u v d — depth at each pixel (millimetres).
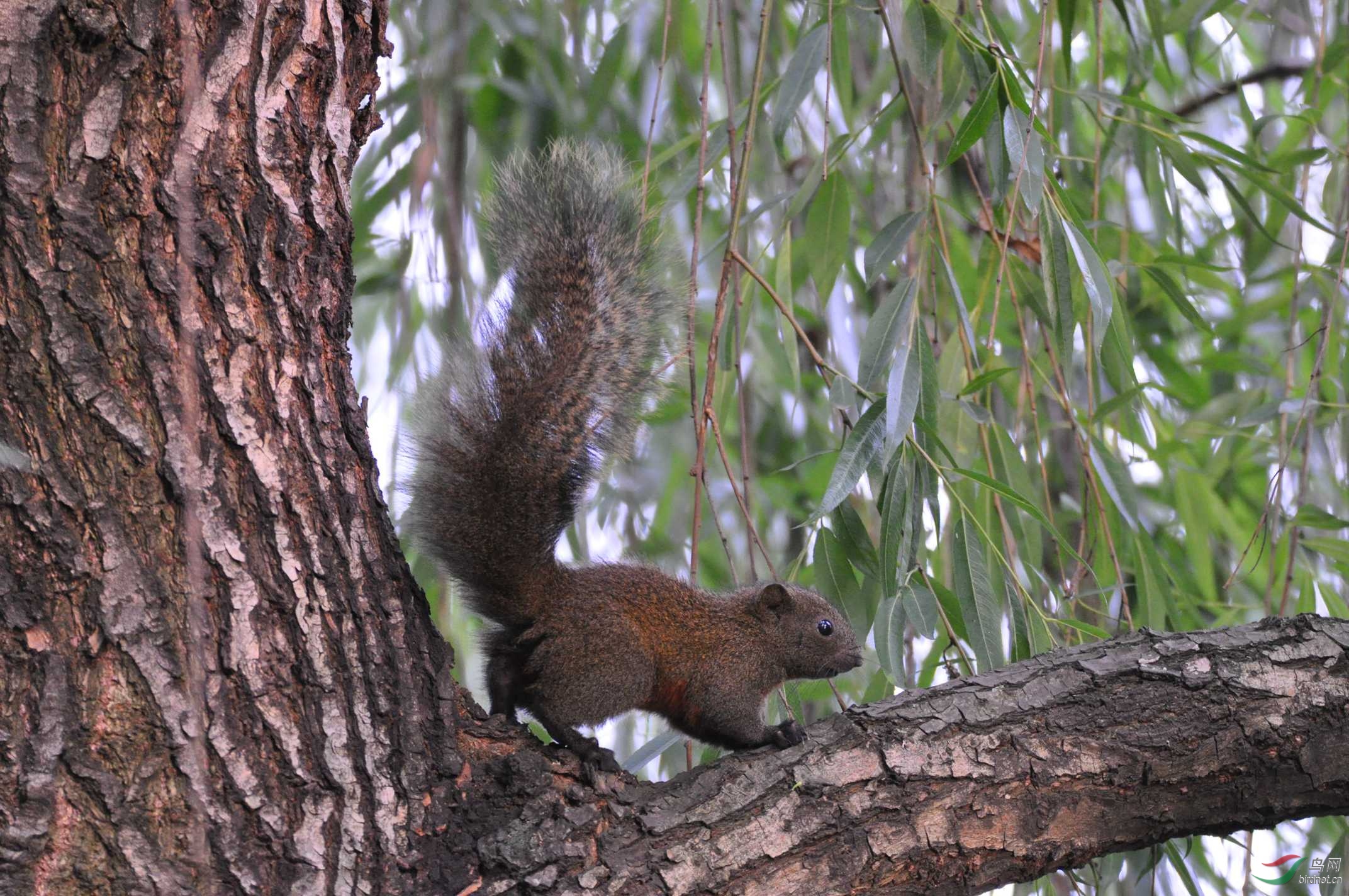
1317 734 6680
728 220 11164
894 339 8445
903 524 8148
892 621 7973
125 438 5371
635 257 8711
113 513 5328
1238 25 11812
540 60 12117
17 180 5289
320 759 5645
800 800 6250
